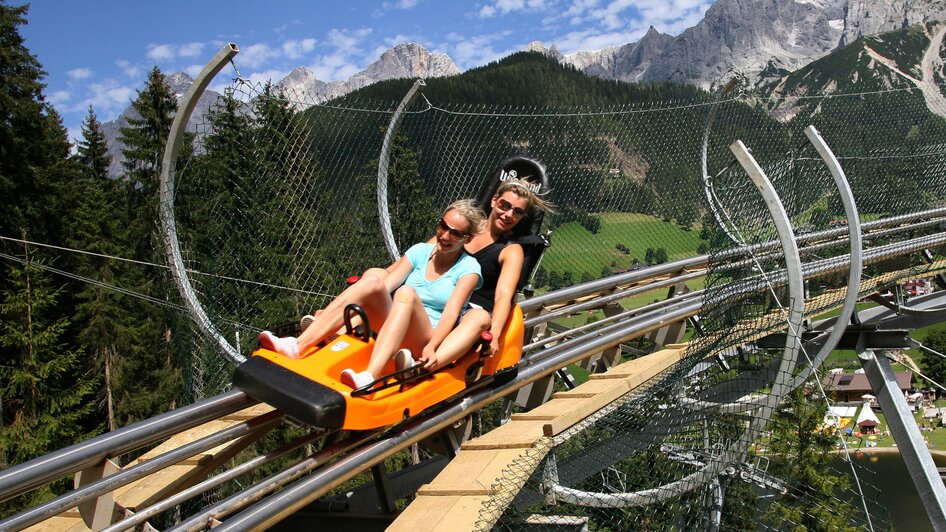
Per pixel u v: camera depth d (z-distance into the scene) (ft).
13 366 52.70
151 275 63.77
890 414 26.50
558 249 26.37
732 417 16.70
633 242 28.22
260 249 20.81
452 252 14.73
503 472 13.48
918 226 32.04
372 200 23.49
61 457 9.84
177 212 20.27
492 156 26.07
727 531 16.11
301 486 11.72
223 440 12.35
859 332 27.04
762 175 16.70
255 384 11.98
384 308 13.70
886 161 34.58
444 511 12.32
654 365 20.01
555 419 15.25
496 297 14.78
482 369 14.90
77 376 59.82
